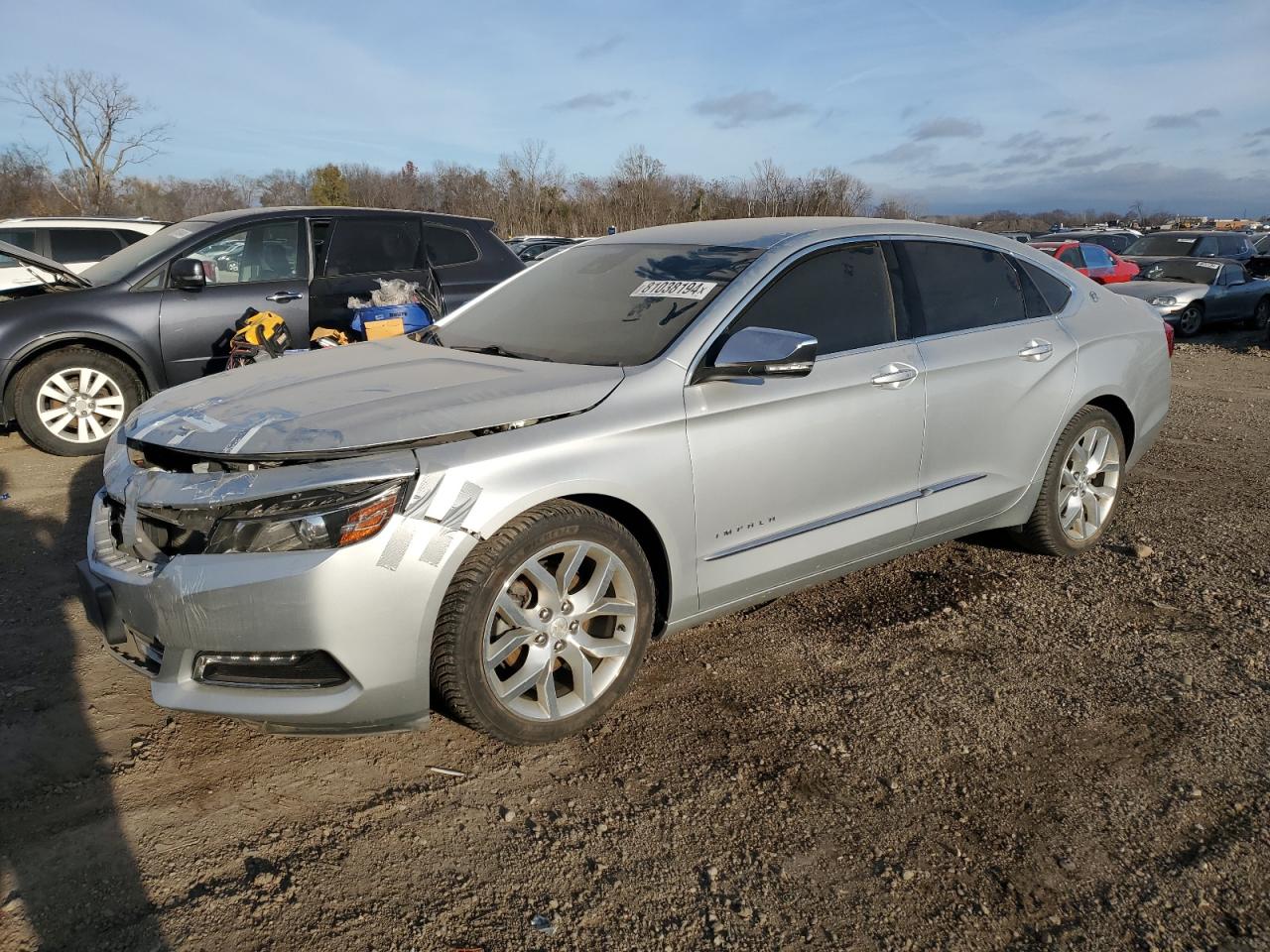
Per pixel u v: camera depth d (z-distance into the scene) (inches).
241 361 233.9
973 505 160.4
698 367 126.6
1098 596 164.7
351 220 282.7
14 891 91.7
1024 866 98.0
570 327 142.4
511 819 104.5
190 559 101.4
